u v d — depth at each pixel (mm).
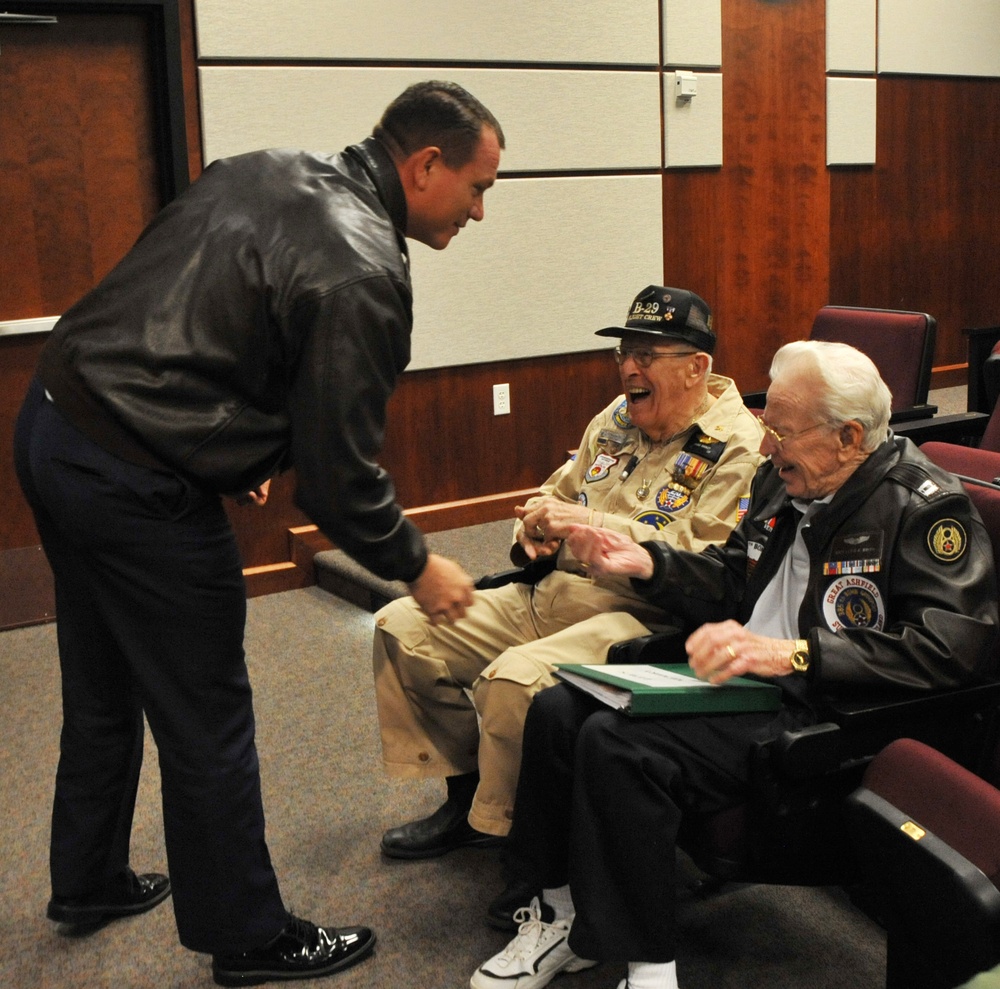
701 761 1612
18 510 3504
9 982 1831
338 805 2350
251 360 1528
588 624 1982
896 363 3125
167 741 1658
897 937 1445
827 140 5109
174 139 3477
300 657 3174
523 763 1779
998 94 5812
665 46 4457
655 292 2146
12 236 3371
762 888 2025
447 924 1952
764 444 1719
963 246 5844
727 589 1898
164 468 1541
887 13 5227
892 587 1635
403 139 1663
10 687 3018
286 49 3635
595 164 4352
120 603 1614
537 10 4102
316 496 1526
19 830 2287
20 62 3299
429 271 4051
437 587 1650
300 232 1511
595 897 1594
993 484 1806
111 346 1522
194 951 1840
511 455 4395
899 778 1442
